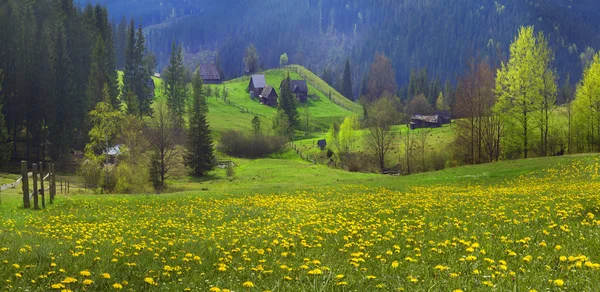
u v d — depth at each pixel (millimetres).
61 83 83062
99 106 65438
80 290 7883
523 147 63656
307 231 14734
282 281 8195
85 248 11836
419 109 195000
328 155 114688
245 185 63781
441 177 44188
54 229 17422
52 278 8578
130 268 9414
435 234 12914
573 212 14695
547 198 19906
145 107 128000
